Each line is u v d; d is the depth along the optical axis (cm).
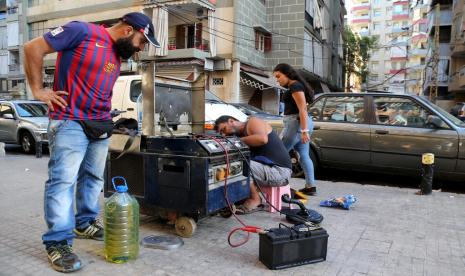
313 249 304
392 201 504
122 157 383
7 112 1073
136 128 376
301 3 2041
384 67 7294
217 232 376
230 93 1862
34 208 456
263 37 2112
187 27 1994
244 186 398
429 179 542
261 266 298
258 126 418
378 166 625
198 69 1828
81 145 300
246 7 1897
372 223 409
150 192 364
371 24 7656
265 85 1936
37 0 2498
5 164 814
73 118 293
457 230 389
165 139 354
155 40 310
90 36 290
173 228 385
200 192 336
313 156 673
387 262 310
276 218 420
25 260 304
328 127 657
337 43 3462
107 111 317
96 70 295
